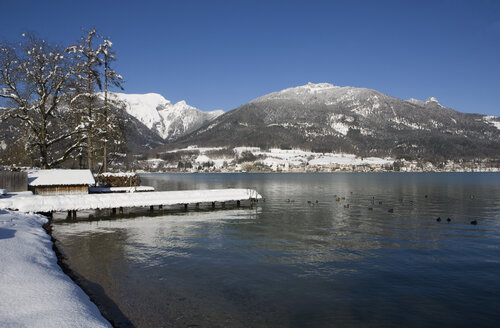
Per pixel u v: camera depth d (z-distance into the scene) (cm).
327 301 1370
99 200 3462
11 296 1017
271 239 2503
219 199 4266
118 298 1349
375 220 3438
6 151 5391
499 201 5412
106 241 2369
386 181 13525
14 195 3412
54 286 1167
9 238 1777
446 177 18038
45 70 4306
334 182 13012
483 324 1200
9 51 4053
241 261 1911
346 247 2269
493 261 1959
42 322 854
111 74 4784
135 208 4191
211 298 1375
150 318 1179
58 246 2188
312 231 2834
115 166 7131
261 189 8788
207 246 2266
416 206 4741
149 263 1847
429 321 1217
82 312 968
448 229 2945
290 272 1730
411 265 1872
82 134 4681
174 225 3078
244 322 1173
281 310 1279
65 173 3912
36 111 4372
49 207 3152
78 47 4509
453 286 1556
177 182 12912
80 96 4497
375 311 1286
